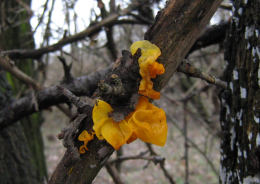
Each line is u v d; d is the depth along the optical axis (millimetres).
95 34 374
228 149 216
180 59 181
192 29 172
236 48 209
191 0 167
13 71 338
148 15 428
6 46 536
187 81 887
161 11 176
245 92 193
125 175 1104
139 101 182
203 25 179
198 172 1102
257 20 183
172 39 173
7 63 330
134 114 173
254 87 184
